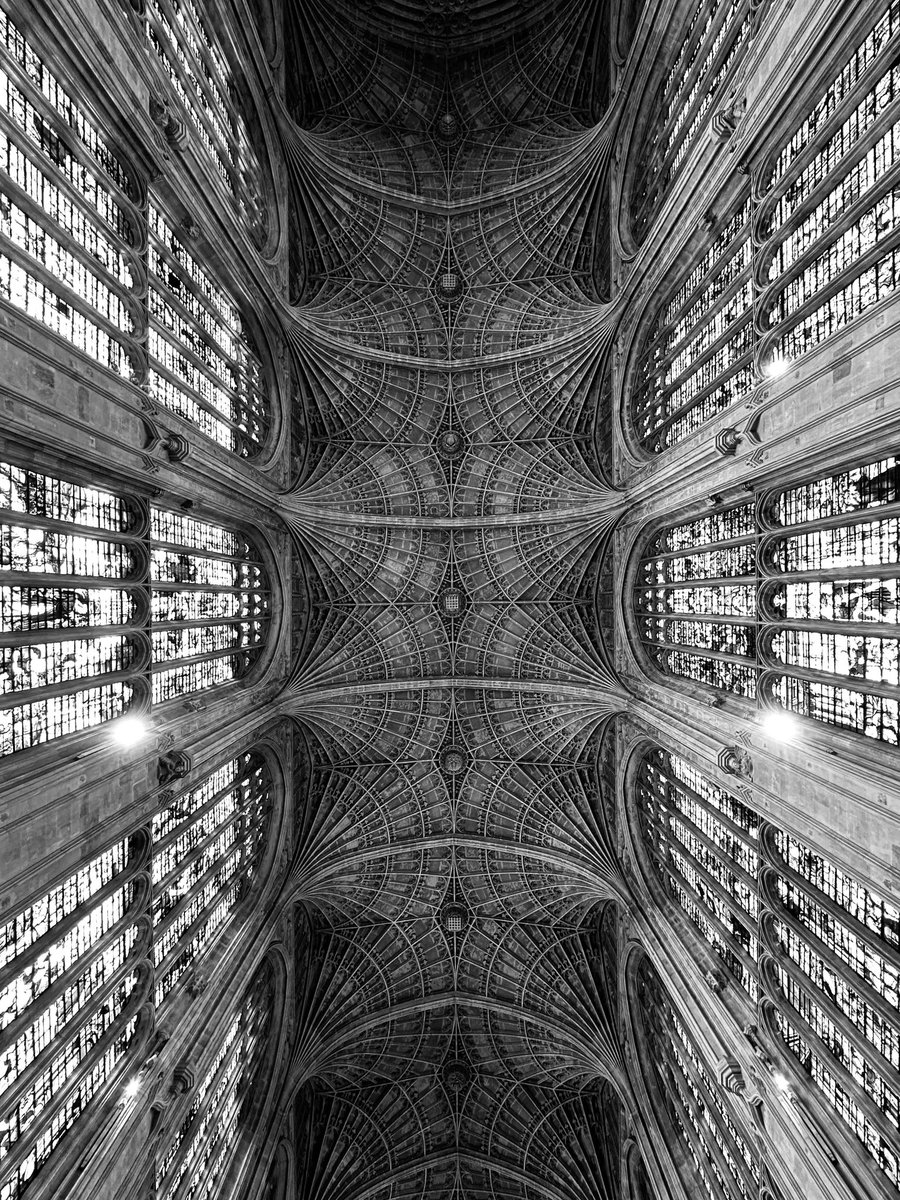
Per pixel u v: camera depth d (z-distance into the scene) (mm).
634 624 33844
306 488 33969
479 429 36656
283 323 31234
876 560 16500
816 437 17219
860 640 17047
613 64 30750
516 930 37531
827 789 16812
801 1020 20500
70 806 15586
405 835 37656
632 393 32344
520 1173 35750
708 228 24562
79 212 17438
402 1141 36562
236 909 29094
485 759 37781
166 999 22531
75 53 16484
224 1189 25125
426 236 35000
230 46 26516
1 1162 14359
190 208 22562
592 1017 34469
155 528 22234
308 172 31984
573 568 36000
